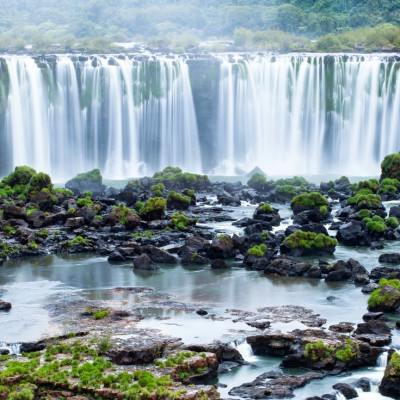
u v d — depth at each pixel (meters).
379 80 95.25
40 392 27.61
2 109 88.75
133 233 54.75
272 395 28.25
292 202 60.41
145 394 26.80
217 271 45.69
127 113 94.44
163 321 35.19
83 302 38.62
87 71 92.69
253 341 32.50
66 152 92.75
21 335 33.16
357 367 31.16
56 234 53.38
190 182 73.38
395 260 46.91
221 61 96.62
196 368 29.58
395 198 68.62
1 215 57.19
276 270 44.53
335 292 40.53
